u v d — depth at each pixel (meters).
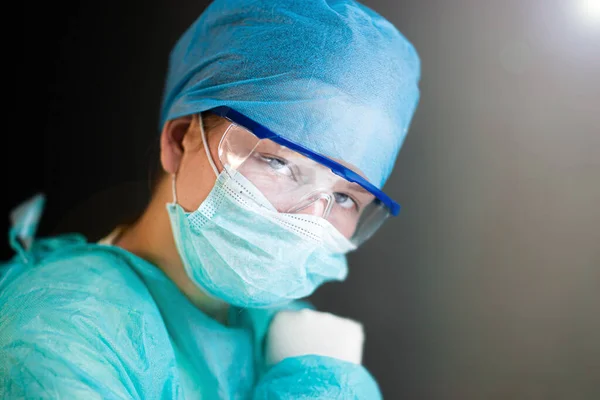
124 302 0.84
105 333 0.79
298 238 0.91
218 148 0.91
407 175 1.98
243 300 0.94
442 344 1.98
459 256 1.97
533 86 1.89
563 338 1.90
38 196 1.84
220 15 1.02
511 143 1.92
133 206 1.26
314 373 0.96
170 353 0.86
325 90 0.91
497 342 1.94
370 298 2.01
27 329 0.73
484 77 1.91
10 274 1.06
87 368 0.72
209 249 0.92
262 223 0.90
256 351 1.06
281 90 0.91
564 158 1.89
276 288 0.93
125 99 2.10
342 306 2.02
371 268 2.02
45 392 0.67
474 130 1.94
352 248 1.04
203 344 0.94
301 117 0.90
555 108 1.88
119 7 2.07
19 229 1.44
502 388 1.94
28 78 2.09
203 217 0.90
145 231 1.00
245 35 0.96
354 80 0.92
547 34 1.86
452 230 1.97
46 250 1.35
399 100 0.98
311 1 0.96
